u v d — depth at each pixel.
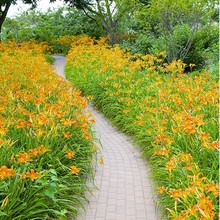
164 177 4.92
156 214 4.43
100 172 5.71
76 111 6.07
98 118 8.87
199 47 14.82
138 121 6.94
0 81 7.64
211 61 14.31
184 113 5.84
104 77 10.42
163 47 13.78
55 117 5.62
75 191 4.71
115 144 7.05
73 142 5.60
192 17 12.41
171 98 6.96
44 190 3.95
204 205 3.21
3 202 3.50
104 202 4.75
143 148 6.59
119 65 10.12
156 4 12.98
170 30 13.05
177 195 3.61
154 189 4.94
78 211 4.25
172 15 12.52
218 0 12.02
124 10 20.78
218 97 6.14
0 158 4.20
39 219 3.84
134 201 4.77
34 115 5.51
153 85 8.60
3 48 16.22
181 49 14.38
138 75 10.14
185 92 7.21
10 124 5.05
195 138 5.14
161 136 5.12
